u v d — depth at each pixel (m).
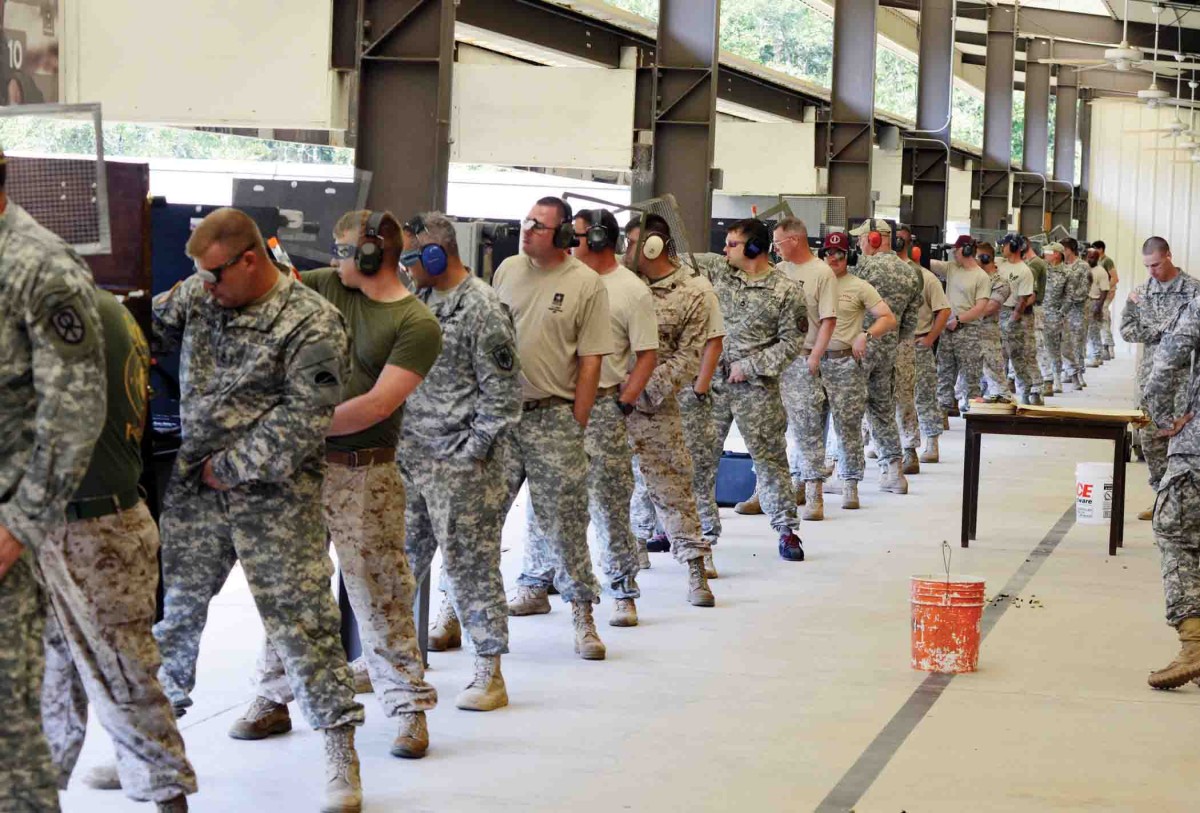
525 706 5.54
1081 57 33.44
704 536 8.11
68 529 3.58
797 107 22.56
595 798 4.54
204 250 3.86
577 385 5.94
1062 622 7.27
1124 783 4.81
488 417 5.11
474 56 14.56
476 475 5.21
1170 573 6.07
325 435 4.09
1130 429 13.89
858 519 10.40
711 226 13.42
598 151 12.60
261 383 4.00
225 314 4.02
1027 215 35.25
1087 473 10.28
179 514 4.16
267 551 4.09
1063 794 4.68
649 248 7.18
